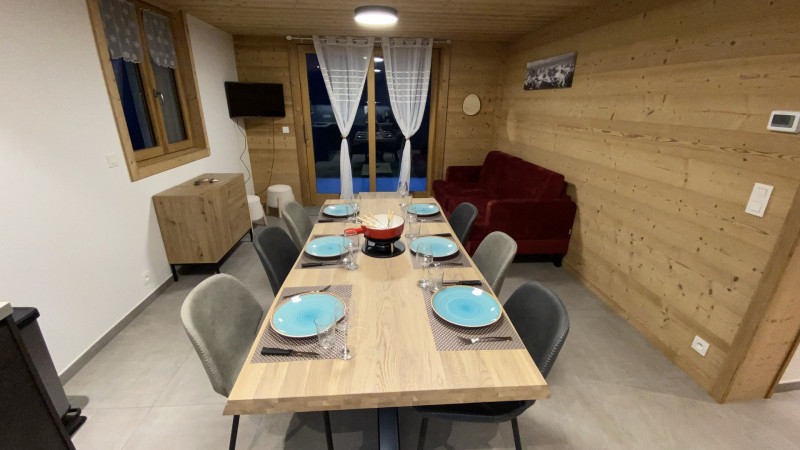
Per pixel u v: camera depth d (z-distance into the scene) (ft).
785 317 5.25
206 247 9.31
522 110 13.28
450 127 15.90
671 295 6.90
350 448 5.05
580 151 9.81
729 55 5.62
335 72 14.57
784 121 4.83
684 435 5.33
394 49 14.44
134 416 5.52
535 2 9.06
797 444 5.19
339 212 8.06
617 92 8.30
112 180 7.45
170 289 9.20
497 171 13.64
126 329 7.60
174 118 10.76
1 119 5.30
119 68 8.30
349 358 3.48
